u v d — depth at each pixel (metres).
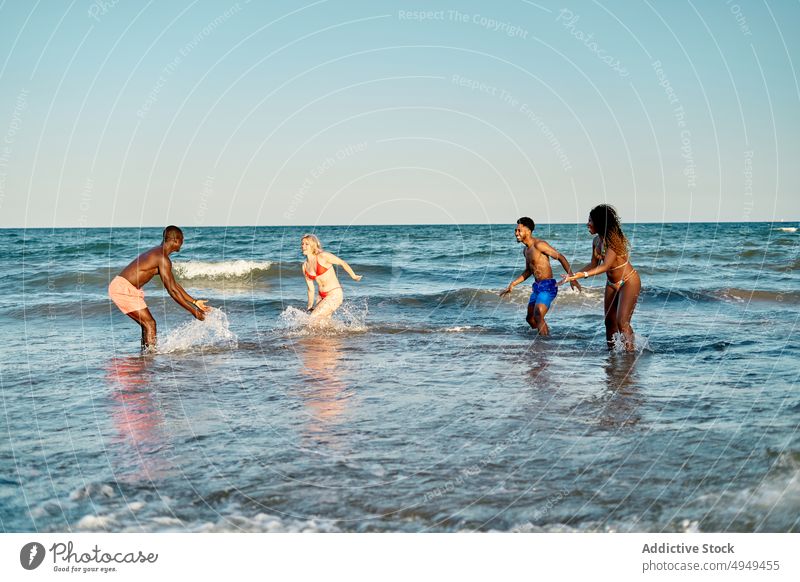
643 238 36.41
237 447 4.41
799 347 7.81
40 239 39.22
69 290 15.59
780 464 3.88
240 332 9.60
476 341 8.70
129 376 6.64
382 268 20.81
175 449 4.38
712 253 25.08
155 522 3.41
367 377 6.53
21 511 3.52
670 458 4.05
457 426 4.81
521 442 4.43
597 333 9.30
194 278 19.52
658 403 5.33
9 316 11.39
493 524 3.32
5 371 6.92
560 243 31.81
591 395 5.65
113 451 4.36
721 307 12.06
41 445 4.50
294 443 4.47
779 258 22.58
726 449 4.16
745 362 6.95
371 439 4.54
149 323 8.12
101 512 3.51
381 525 3.33
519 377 6.44
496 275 19.25
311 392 5.91
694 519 3.31
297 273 20.14
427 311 12.31
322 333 9.50
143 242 32.84
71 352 8.04
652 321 10.34
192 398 5.72
